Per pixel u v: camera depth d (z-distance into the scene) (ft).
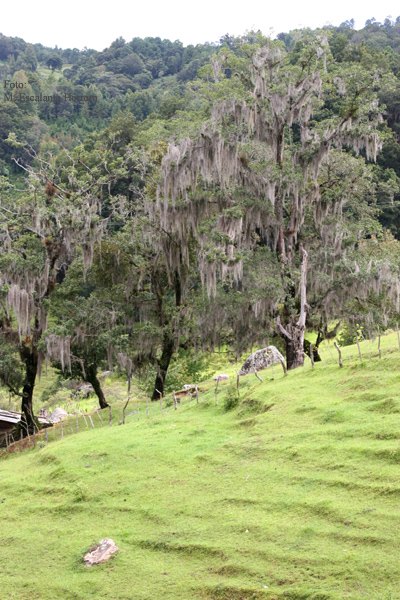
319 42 83.51
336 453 39.06
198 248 85.15
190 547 33.09
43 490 47.50
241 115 84.07
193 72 466.29
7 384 89.04
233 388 60.49
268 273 81.51
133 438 54.49
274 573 28.84
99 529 38.40
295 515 33.55
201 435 51.83
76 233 85.92
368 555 28.02
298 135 171.63
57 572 34.12
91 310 92.58
